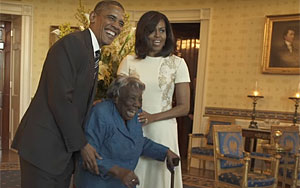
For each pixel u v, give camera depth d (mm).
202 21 6160
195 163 6145
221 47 6012
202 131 6059
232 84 5902
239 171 3969
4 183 4320
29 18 6434
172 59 1960
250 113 5703
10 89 6965
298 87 5309
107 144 1611
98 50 1706
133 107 1622
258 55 5688
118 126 1625
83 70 1582
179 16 6332
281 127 4668
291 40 5359
